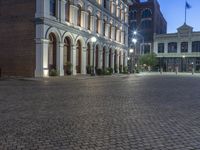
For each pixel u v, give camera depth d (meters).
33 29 28.20
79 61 36.03
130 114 8.32
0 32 30.28
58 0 30.11
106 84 21.34
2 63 30.36
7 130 6.16
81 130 6.26
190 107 9.74
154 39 84.50
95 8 39.81
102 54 43.41
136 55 75.12
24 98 11.73
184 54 79.88
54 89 16.14
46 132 6.03
